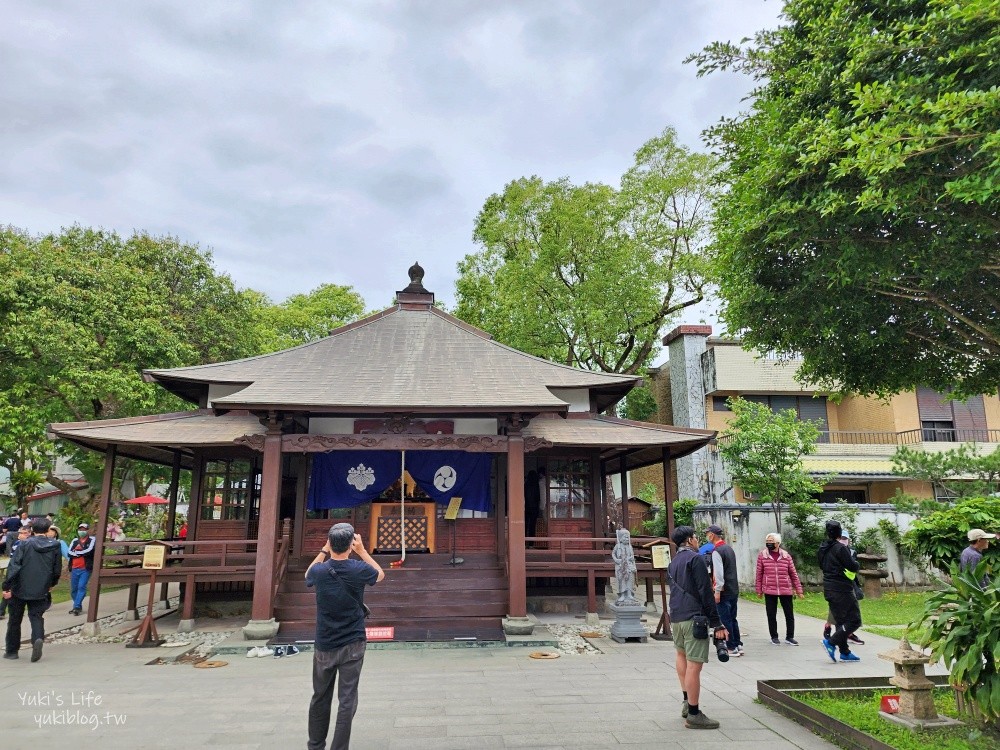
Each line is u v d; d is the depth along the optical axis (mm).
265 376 12328
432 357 13570
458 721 6023
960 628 5215
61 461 32500
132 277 18359
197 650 9523
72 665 8539
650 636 10477
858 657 8648
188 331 20016
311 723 4770
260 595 10133
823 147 6219
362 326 14867
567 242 22453
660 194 22891
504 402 10992
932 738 5074
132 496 22781
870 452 22797
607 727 5820
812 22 7266
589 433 12609
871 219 6820
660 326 24438
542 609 12883
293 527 12672
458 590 11234
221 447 12898
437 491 12336
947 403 23781
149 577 11062
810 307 7996
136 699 6844
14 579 8703
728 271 8672
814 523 16672
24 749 5293
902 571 16562
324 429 12773
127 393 16938
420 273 16156
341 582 4883
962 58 5734
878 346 8836
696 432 12625
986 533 7809
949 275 6785
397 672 8094
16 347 16188
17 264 17172
